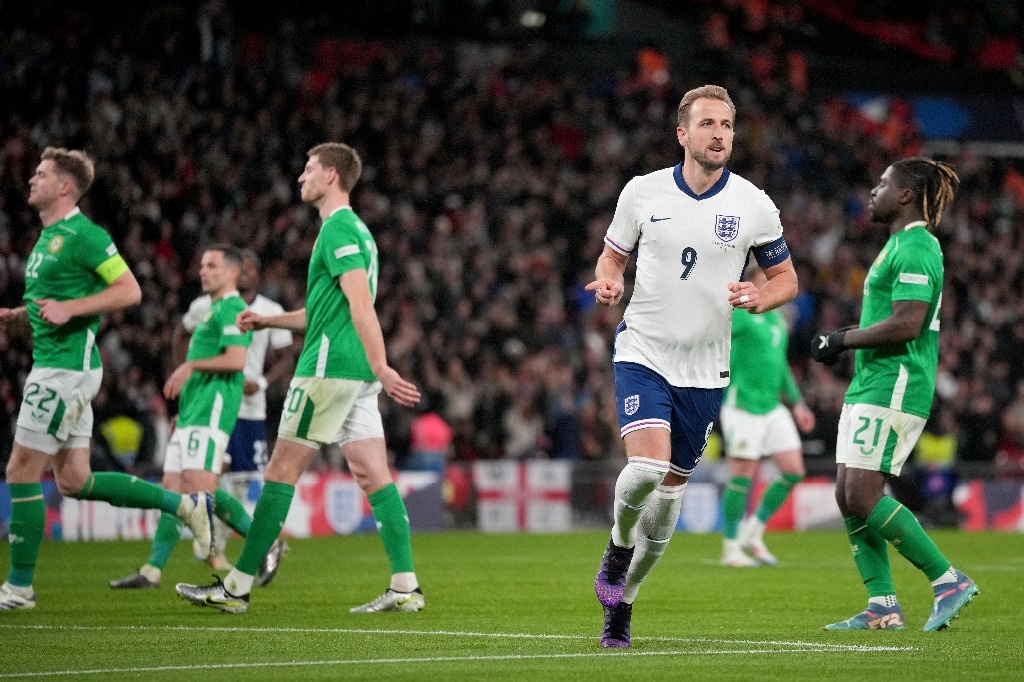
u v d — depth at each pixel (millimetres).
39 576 40094
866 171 105125
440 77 91562
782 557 50844
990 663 21766
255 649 23359
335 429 29109
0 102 72625
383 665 21312
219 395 35719
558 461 73875
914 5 123000
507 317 78250
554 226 88750
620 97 99188
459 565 46000
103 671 20672
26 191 69312
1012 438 82938
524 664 21453
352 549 54031
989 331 90625
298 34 93688
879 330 26953
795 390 47750
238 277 36875
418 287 77812
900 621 27391
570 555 51250
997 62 122562
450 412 72250
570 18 106625
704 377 23141
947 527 72938
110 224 70625
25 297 29938
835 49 119188
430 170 87375
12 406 58812
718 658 22250
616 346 23547
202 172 76500
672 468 23422
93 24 80375
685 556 51031
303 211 79375
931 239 27406
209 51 84438
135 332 65250
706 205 22969
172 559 47969
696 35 110938
